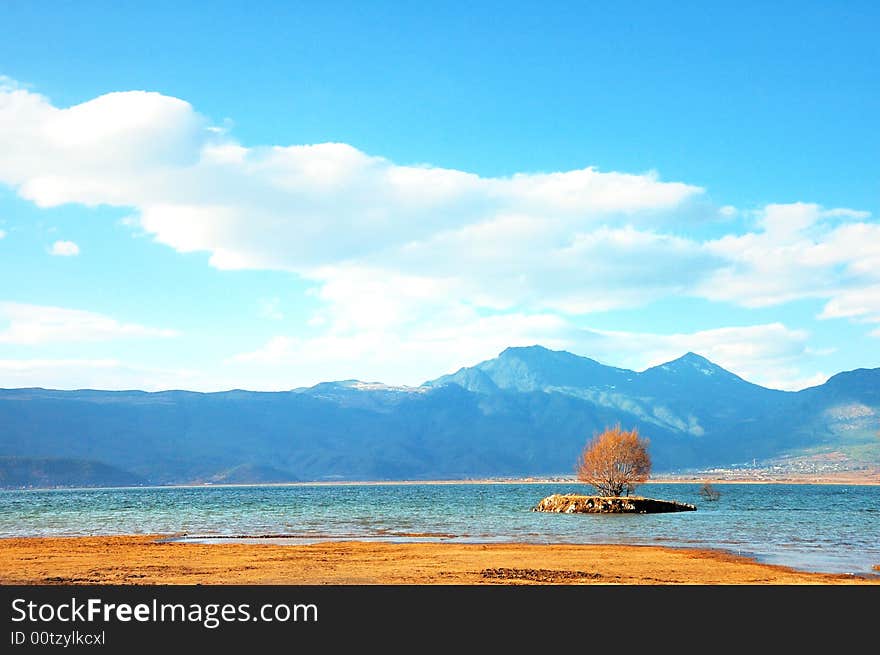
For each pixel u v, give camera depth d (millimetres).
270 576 45750
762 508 149000
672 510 130875
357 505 173875
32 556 57219
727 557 56812
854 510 141000
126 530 92812
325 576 45688
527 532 83812
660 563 52469
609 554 58188
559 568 49344
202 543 70062
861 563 53812
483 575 45938
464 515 123125
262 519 115562
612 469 136250
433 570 48312
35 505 189250
